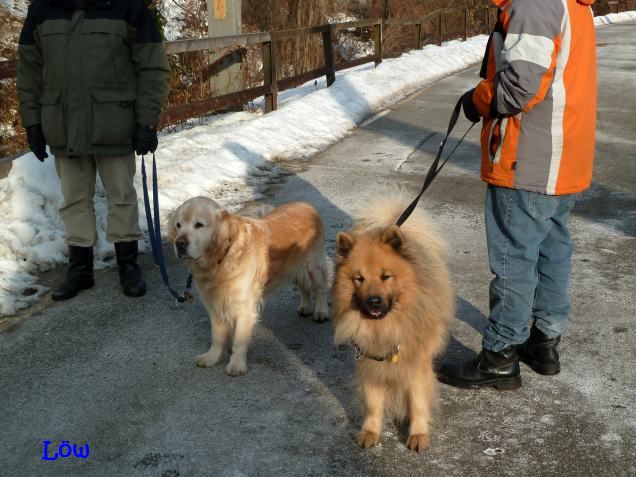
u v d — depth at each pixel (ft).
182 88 31.53
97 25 13.14
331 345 12.51
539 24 8.66
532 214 9.80
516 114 9.37
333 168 24.48
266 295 12.63
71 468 8.97
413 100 38.09
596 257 15.98
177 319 13.44
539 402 10.37
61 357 11.89
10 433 9.71
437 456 9.16
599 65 50.60
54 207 17.24
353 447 9.41
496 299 10.45
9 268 15.14
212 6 31.30
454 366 11.07
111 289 14.75
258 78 38.06
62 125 13.44
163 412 10.27
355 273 9.28
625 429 9.60
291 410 10.32
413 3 69.26
